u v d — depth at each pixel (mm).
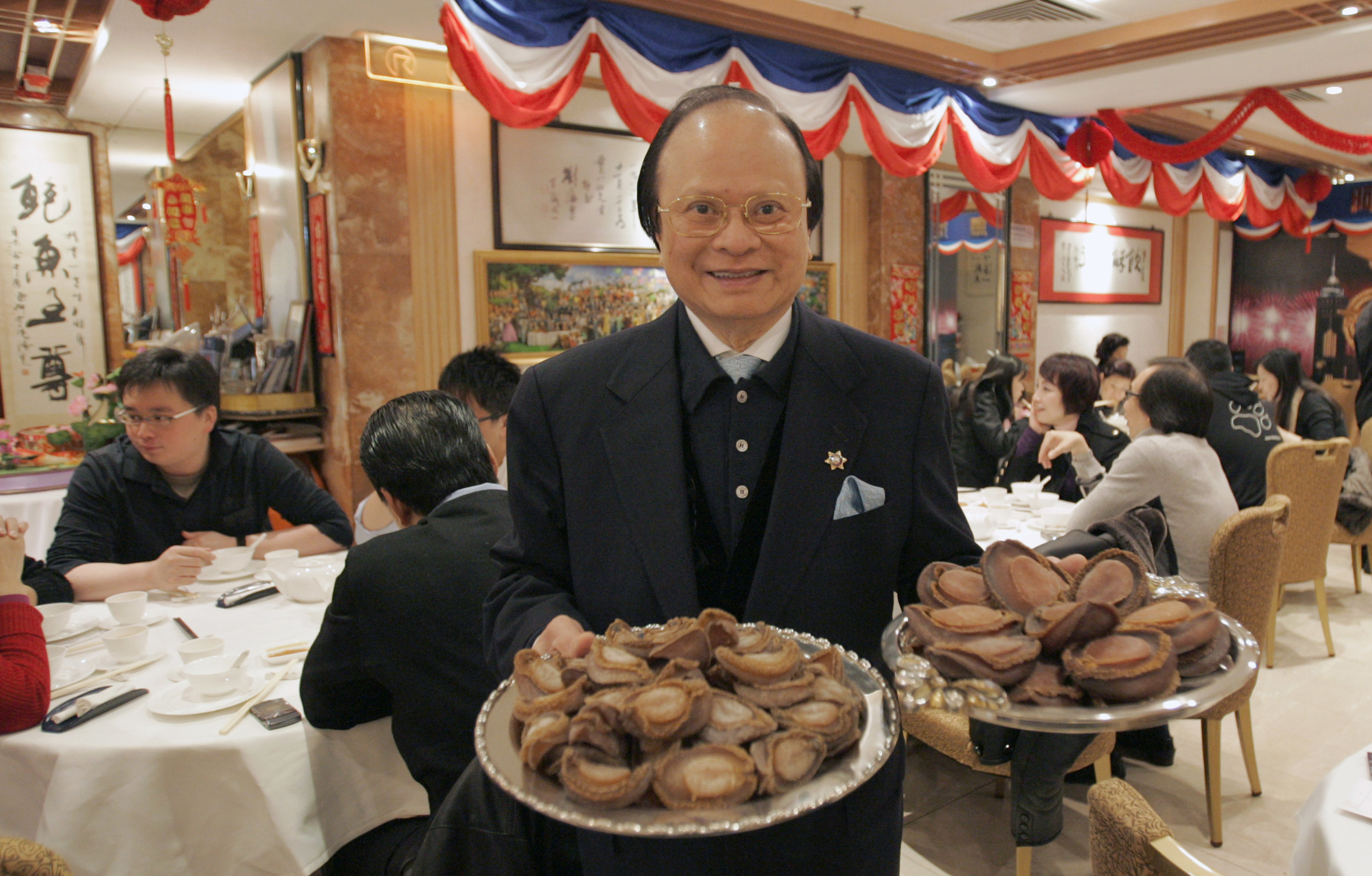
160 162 6324
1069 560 945
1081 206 8094
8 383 4922
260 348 4242
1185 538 2525
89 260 5172
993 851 2217
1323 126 4844
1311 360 9359
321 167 3928
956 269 6527
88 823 1312
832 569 974
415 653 1350
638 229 4789
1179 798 2465
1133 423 2789
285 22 3637
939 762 2707
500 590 1074
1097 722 666
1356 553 4160
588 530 1017
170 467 2293
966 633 777
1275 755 2695
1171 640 744
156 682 1558
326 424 4258
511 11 3316
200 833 1343
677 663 761
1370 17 3916
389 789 1496
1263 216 7438
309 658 1408
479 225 4277
